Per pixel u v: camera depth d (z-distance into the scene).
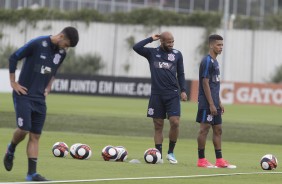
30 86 32.94
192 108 117.25
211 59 42.72
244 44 189.12
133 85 150.62
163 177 35.09
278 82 186.62
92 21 192.50
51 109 95.31
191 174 37.28
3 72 151.88
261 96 145.12
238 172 39.19
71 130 71.31
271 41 189.62
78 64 187.75
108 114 87.88
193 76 190.75
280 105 144.00
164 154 51.22
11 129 67.94
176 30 191.62
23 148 48.97
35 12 191.12
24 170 36.81
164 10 192.25
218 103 42.88
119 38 192.38
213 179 35.22
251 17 192.00
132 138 65.00
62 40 32.75
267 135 71.94
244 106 135.38
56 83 154.38
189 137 69.12
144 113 95.62
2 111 82.06
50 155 44.94
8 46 188.75
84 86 153.25
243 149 58.62
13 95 33.19
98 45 192.62
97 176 34.91
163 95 44.56
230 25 188.75
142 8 193.00
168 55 44.81
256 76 189.50
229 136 70.25
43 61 32.81
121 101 133.12
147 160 42.75
